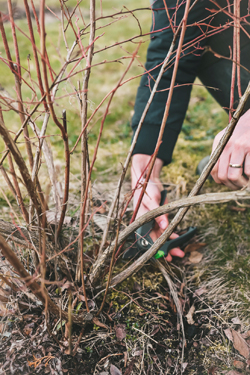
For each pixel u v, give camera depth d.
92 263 1.00
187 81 1.37
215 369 0.89
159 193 1.23
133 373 0.87
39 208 0.77
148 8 0.76
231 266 1.20
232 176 1.03
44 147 0.97
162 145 1.35
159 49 1.32
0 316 0.96
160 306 1.06
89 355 0.90
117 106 2.54
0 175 1.64
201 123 2.34
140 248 1.10
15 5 0.78
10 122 2.20
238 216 1.45
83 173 0.84
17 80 0.81
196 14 1.25
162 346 0.95
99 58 3.53
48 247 0.87
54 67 2.96
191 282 1.16
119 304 1.04
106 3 5.64
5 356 0.88
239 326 0.99
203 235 1.36
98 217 1.29
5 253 0.57
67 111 2.31
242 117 1.08
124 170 0.81
